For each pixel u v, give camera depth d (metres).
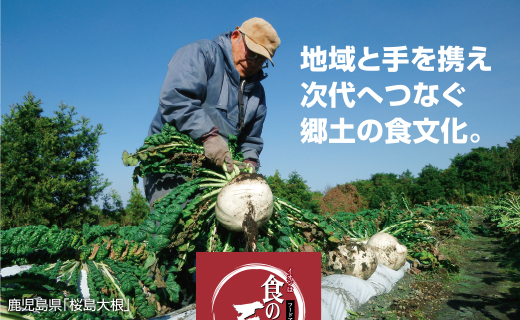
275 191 10.34
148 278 2.01
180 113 2.67
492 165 31.84
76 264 2.07
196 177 2.75
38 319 1.56
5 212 9.43
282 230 2.57
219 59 2.99
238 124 3.22
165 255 2.13
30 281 1.67
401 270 4.19
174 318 2.08
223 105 3.03
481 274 4.30
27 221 9.34
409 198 27.30
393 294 3.37
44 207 9.65
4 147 9.79
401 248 4.07
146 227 2.03
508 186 30.03
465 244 6.81
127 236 2.72
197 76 2.78
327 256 3.47
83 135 11.77
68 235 2.02
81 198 11.54
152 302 2.19
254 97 3.44
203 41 2.98
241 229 2.36
